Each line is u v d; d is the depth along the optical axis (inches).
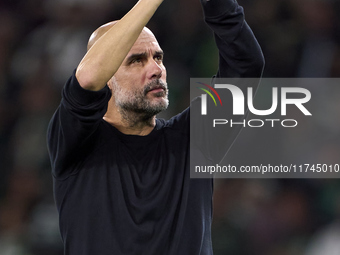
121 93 366.0
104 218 357.7
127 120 373.1
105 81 336.8
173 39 1103.0
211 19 362.3
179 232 359.9
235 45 361.7
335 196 1007.6
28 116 1078.4
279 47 1093.8
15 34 1150.3
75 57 1064.8
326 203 1001.5
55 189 373.7
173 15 1114.1
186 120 392.2
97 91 337.1
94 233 357.4
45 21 1150.3
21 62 1113.4
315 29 1113.4
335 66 1088.8
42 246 992.9
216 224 982.4
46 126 1059.3
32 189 1032.8
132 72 364.2
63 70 1069.1
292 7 1115.3
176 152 379.6
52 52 1092.5
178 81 1071.6
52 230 996.6
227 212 987.9
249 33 365.4
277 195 1009.5
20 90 1104.2
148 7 337.1
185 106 1052.5
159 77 365.1
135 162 370.0
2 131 1085.1
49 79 1077.8
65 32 1095.0
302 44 1099.9
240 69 370.9
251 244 975.6
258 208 994.7
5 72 1125.7
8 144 1075.9
